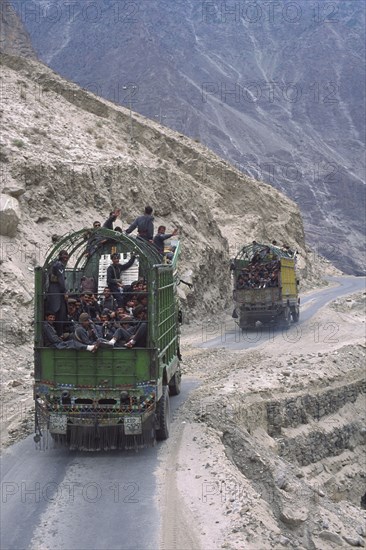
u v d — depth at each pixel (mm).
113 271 14641
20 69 60656
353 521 14320
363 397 24469
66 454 13180
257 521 10344
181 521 10031
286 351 26781
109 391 12703
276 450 17922
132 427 12680
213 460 12758
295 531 12289
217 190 65312
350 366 24922
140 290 13766
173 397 17734
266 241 64188
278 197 75125
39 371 12906
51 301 13305
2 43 78312
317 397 21047
